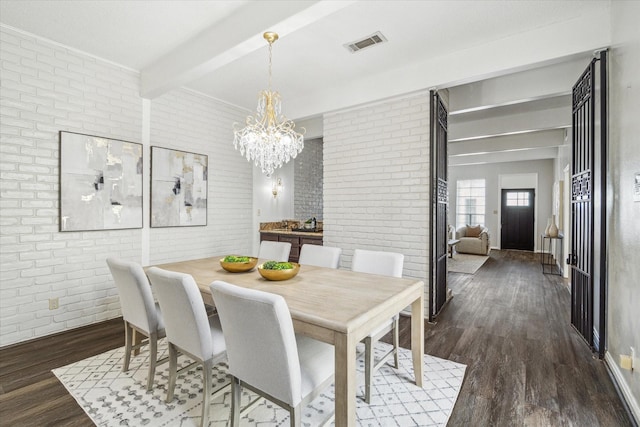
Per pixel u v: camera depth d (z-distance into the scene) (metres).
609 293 2.34
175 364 1.86
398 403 1.89
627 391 1.88
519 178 8.89
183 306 1.63
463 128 5.20
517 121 4.81
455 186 9.83
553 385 2.07
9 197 2.61
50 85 2.83
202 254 4.14
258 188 5.05
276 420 1.74
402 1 2.26
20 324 2.68
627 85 2.00
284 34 2.30
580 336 2.85
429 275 3.36
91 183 3.07
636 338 1.80
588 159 2.64
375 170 3.75
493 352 2.56
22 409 1.81
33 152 2.73
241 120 4.68
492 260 7.18
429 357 2.47
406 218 3.53
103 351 2.55
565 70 3.16
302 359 1.55
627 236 1.97
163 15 2.43
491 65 2.84
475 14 2.41
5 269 2.60
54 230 2.85
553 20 2.50
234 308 1.36
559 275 5.54
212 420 1.72
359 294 1.77
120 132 3.31
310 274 2.30
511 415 1.77
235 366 1.47
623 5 2.07
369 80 3.63
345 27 2.60
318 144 6.47
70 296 2.96
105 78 3.18
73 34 2.71
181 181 3.87
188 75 2.98
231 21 2.46
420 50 3.00
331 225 4.10
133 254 3.41
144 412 1.79
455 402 1.90
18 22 2.53
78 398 1.92
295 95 4.21
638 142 1.81
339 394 1.35
